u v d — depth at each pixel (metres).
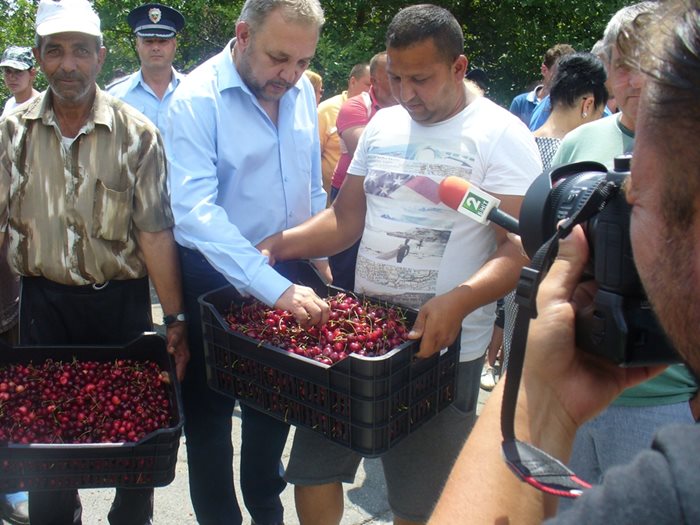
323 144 4.98
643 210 0.64
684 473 0.54
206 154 2.54
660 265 0.63
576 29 10.86
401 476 2.35
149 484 2.19
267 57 2.46
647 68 0.61
